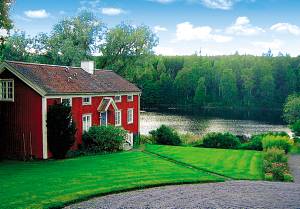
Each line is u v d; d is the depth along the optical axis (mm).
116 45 59188
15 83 30297
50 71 33562
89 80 37125
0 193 18078
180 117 83375
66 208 16188
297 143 44844
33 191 18547
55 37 56250
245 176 24969
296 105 62406
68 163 27203
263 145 37938
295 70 124625
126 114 41688
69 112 29500
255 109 108500
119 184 20578
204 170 26578
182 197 18328
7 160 29250
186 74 126000
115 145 33625
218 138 41000
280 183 23000
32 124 29781
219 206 16750
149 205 16750
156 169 25500
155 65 138000
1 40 27312
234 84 122250
